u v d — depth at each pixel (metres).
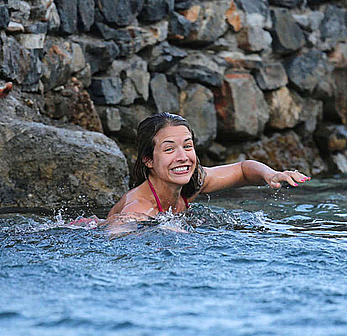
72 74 16.44
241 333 4.81
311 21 22.11
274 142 21.11
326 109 22.81
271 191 14.66
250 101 20.06
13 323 5.02
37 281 6.18
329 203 12.56
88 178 13.11
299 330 4.88
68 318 5.12
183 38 19.02
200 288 5.95
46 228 9.26
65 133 13.49
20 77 14.52
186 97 18.92
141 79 17.88
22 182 12.73
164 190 10.06
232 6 19.86
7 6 14.23
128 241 8.04
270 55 21.28
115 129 17.33
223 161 20.08
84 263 6.91
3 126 13.02
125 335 4.76
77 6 16.30
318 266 6.82
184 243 7.93
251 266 6.79
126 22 17.47
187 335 4.77
